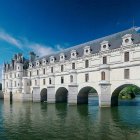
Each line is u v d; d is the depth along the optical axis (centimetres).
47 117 4606
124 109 5828
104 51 6384
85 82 7038
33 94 9694
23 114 5159
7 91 12700
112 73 6147
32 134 3003
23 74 11344
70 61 7738
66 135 2927
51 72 8875
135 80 5538
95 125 3622
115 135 2911
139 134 2972
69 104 7319
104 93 6159
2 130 3278
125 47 5809
